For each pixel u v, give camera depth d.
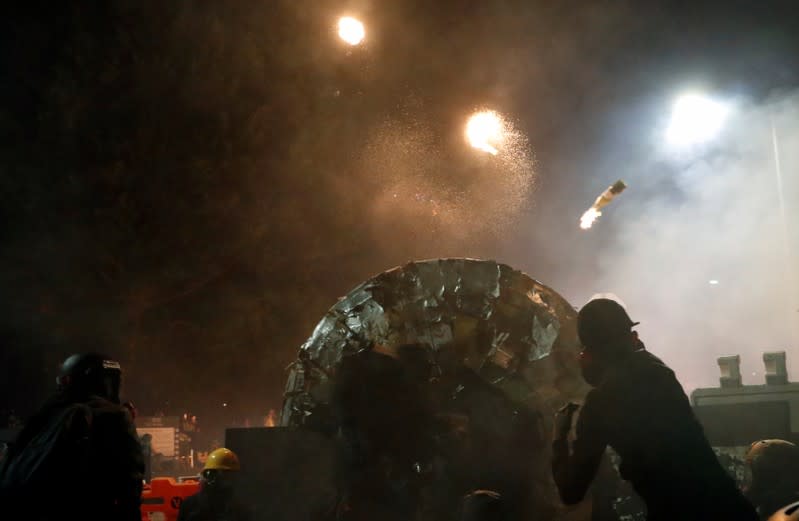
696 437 3.43
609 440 3.48
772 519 2.68
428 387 5.84
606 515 5.47
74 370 4.46
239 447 5.78
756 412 6.09
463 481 5.64
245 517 5.65
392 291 6.10
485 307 5.95
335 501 5.70
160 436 14.46
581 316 3.73
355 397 5.85
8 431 8.72
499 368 5.83
